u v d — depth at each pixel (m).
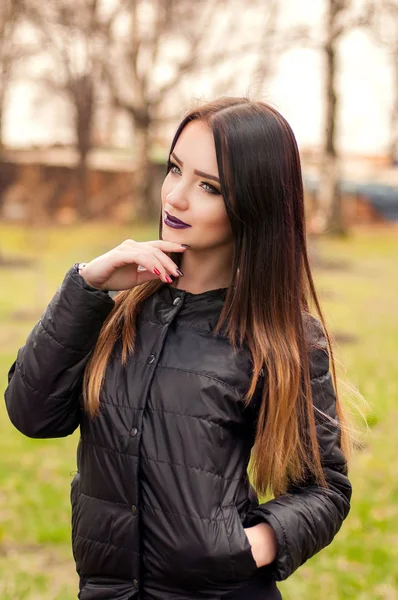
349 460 2.07
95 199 34.16
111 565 1.75
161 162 32.00
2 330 10.80
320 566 4.08
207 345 1.78
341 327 11.87
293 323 1.82
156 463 1.71
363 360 9.39
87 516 1.78
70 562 4.17
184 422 1.71
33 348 1.77
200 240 1.78
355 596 3.75
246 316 1.80
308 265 1.91
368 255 23.59
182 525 1.69
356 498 5.02
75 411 1.86
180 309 1.83
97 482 1.77
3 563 4.10
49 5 25.16
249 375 1.77
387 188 39.62
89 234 26.08
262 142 1.75
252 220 1.77
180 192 1.77
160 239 1.89
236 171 1.73
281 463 1.78
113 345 1.81
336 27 26.58
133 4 28.03
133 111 29.25
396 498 5.04
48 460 5.75
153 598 1.73
